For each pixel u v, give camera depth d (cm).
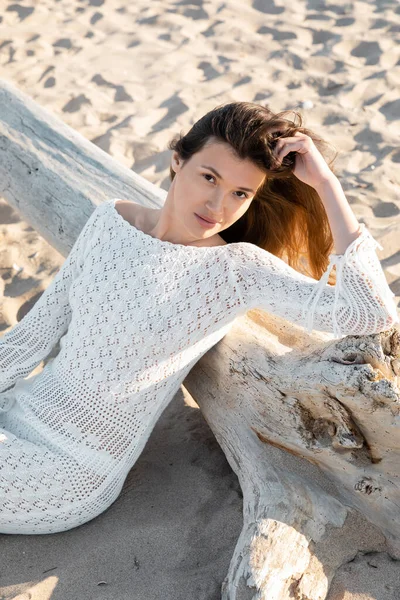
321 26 737
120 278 261
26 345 289
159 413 283
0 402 297
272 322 289
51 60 720
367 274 230
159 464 309
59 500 271
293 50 699
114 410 268
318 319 237
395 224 456
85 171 379
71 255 282
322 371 247
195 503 288
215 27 761
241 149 232
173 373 268
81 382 268
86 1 841
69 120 616
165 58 712
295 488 262
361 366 238
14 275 443
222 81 665
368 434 252
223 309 252
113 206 274
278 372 264
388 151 541
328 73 663
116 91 658
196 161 239
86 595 254
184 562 265
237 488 293
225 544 270
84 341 267
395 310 234
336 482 267
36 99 650
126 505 290
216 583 256
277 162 237
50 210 380
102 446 272
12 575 264
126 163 555
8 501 267
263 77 666
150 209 274
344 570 255
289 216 277
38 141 399
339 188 240
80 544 275
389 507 260
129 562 266
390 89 625
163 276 255
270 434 275
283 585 237
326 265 285
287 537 246
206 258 252
